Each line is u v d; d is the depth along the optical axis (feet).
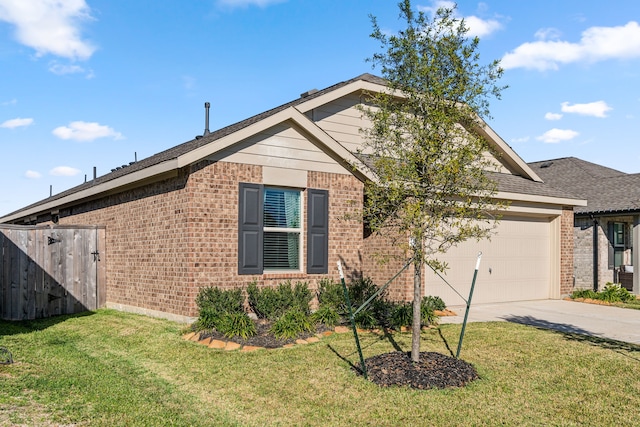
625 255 67.36
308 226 39.86
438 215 25.75
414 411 20.81
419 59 26.30
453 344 31.50
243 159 37.04
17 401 19.63
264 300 34.86
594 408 21.36
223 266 35.94
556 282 55.62
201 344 30.25
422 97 26.61
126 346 29.96
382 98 28.58
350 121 46.11
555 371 26.27
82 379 23.18
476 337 33.45
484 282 49.93
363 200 43.27
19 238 41.27
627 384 24.36
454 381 24.04
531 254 54.49
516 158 54.95
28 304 41.24
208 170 35.58
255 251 37.27
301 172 39.63
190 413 20.10
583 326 38.63
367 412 20.70
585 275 65.67
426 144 25.67
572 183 76.43
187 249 34.94
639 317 43.16
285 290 36.09
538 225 55.42
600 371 26.30
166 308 37.22
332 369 25.91
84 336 32.94
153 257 38.88
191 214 34.81
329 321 34.76
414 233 25.18
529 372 26.05
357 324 35.50
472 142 25.66
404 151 26.25
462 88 25.39
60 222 59.41
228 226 36.24
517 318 41.78
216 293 34.04
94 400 20.56
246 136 36.29
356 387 23.41
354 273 42.16
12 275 40.81
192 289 34.76
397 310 36.63
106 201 46.52
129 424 18.44
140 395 21.65
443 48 26.25
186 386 23.38
